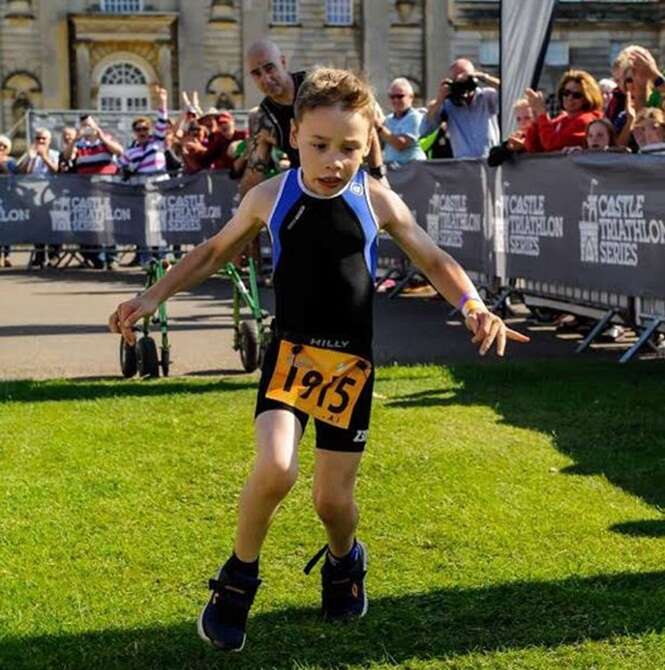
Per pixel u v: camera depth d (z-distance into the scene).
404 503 5.90
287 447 4.00
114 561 5.24
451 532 5.49
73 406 8.08
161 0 54.72
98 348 10.94
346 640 4.41
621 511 5.77
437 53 56.25
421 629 4.48
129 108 54.84
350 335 4.21
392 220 4.23
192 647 4.37
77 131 24.39
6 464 6.65
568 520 5.64
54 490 6.20
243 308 13.79
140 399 8.31
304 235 4.17
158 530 5.62
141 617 4.64
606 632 4.41
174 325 12.34
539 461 6.63
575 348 10.58
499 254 12.12
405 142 15.20
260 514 4.04
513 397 8.23
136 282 18.03
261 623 4.57
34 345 11.17
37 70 54.19
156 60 54.69
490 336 4.06
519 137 11.74
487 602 4.70
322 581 4.58
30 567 5.17
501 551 5.25
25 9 54.00
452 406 7.96
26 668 4.22
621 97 11.76
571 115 11.34
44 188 20.61
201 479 6.38
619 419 7.53
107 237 20.41
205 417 7.72
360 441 4.23
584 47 57.25
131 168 20.42
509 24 13.02
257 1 55.31
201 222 19.41
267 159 9.61
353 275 4.18
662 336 10.03
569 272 10.65
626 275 9.74
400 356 10.24
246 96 55.41
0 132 54.12
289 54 56.09
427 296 15.08
